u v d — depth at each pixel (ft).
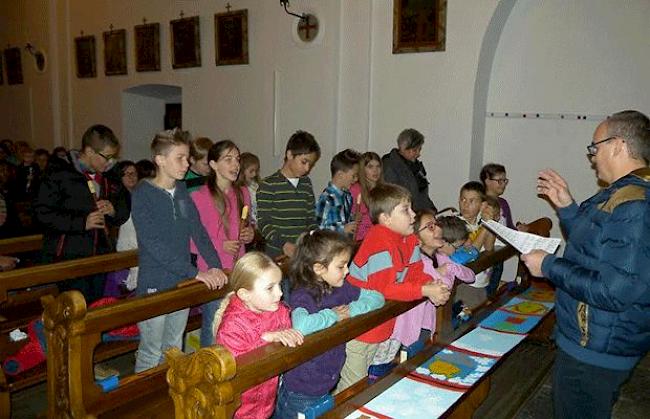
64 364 7.27
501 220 13.35
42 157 23.66
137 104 26.99
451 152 17.25
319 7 18.98
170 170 8.35
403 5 17.47
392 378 7.50
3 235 17.71
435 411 6.91
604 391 5.94
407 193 7.57
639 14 15.43
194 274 8.50
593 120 16.34
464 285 11.40
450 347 8.86
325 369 6.94
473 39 16.51
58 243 10.30
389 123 18.28
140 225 8.27
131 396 7.93
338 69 18.85
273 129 20.75
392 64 18.02
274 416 7.29
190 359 5.10
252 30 21.08
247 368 5.13
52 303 7.31
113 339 9.84
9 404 8.50
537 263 6.23
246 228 10.30
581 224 5.96
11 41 31.24
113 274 11.80
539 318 10.46
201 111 23.26
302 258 6.77
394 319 8.29
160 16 24.23
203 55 22.89
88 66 27.43
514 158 17.57
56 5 28.43
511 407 10.22
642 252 5.38
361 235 12.48
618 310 5.49
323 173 19.40
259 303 6.13
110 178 11.84
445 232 9.77
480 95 17.21
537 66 16.96
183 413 5.27
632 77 15.71
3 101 32.60
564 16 16.42
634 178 5.64
